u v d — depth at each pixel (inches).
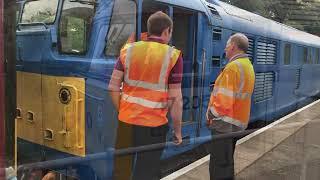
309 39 100.1
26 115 92.0
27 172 83.6
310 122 108.8
